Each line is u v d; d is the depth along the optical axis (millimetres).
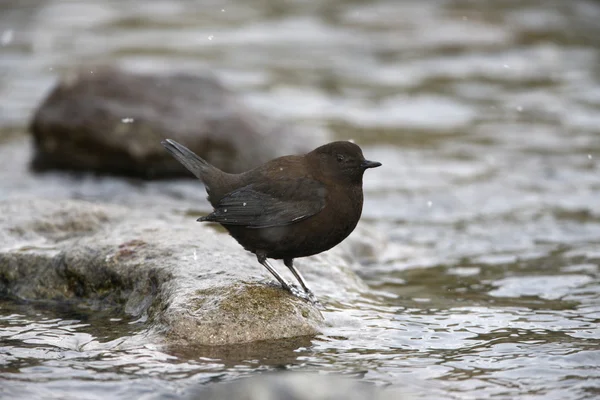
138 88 16734
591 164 17219
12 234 10508
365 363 7648
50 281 9641
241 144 16172
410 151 18359
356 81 24562
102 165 16375
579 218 14281
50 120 16344
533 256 12430
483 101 22375
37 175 16266
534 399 6914
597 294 10383
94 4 33938
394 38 28875
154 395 6879
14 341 8195
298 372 7320
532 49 27188
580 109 21312
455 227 14031
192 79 17297
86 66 17281
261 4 34000
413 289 10711
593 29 29031
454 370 7535
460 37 28562
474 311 9500
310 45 28359
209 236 9906
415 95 23109
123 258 9375
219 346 7879
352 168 8711
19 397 6836
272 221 8586
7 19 31109
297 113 21359
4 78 23812
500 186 16094
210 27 30578
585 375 7453
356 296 9766
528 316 9312
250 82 24062
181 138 15945
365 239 12516
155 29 30141
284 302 8453
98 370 7379
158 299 8680
